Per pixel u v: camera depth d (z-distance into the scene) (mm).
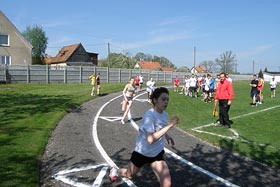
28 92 24688
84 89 28953
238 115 15688
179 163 7371
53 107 15117
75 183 5930
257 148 8977
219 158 7875
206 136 10305
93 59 85000
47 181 5996
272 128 12258
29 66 38000
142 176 6285
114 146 8680
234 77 77312
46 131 9836
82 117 13234
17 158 6953
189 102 21688
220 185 6090
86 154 7812
